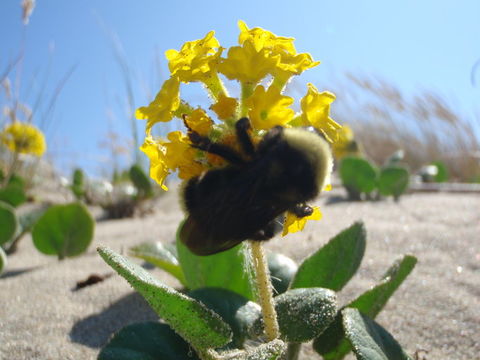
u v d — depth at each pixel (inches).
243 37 2.2
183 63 2.2
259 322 2.5
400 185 7.8
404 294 3.8
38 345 3.1
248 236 2.0
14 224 5.3
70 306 3.7
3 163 8.9
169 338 2.4
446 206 7.0
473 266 4.3
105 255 2.1
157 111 2.1
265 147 2.0
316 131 2.3
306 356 3.0
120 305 3.7
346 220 6.1
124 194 8.4
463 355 3.0
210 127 2.1
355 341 2.2
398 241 5.0
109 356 2.3
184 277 3.5
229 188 2.0
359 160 8.0
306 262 2.9
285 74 2.1
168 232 6.2
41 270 4.7
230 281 3.1
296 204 2.1
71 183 9.6
